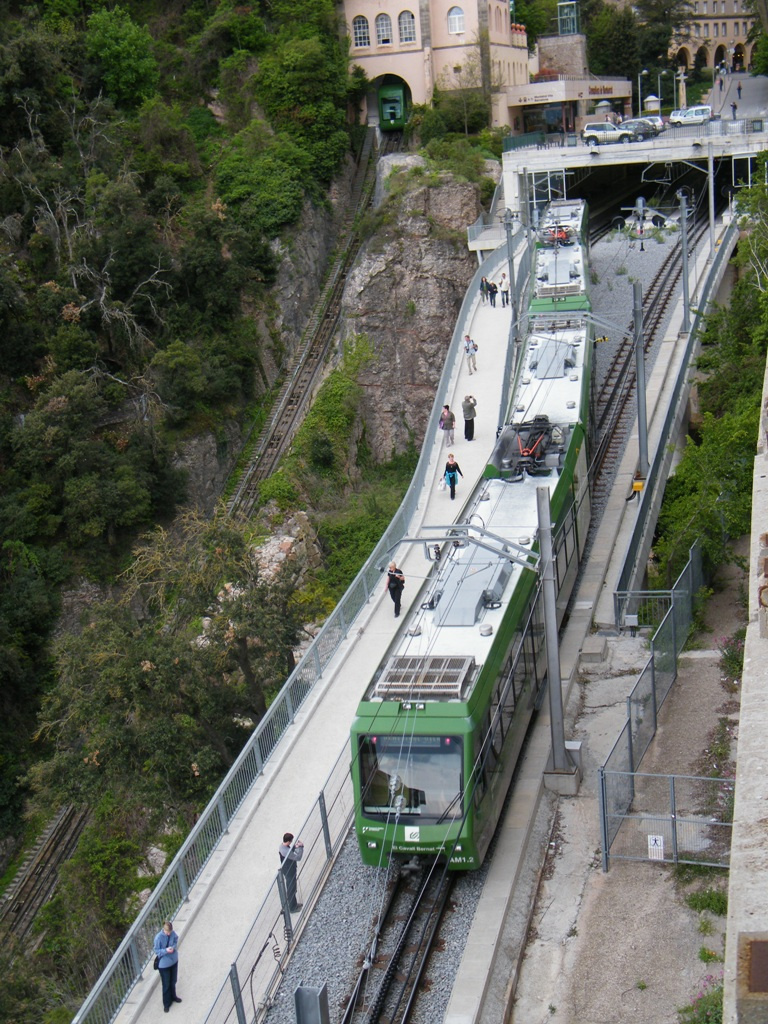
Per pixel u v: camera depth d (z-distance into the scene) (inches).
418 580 1358.3
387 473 2677.2
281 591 1391.5
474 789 756.6
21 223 2490.2
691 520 1258.0
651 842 776.9
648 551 1341.0
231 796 909.2
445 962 706.2
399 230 2805.1
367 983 697.6
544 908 766.5
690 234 2618.1
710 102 4315.9
